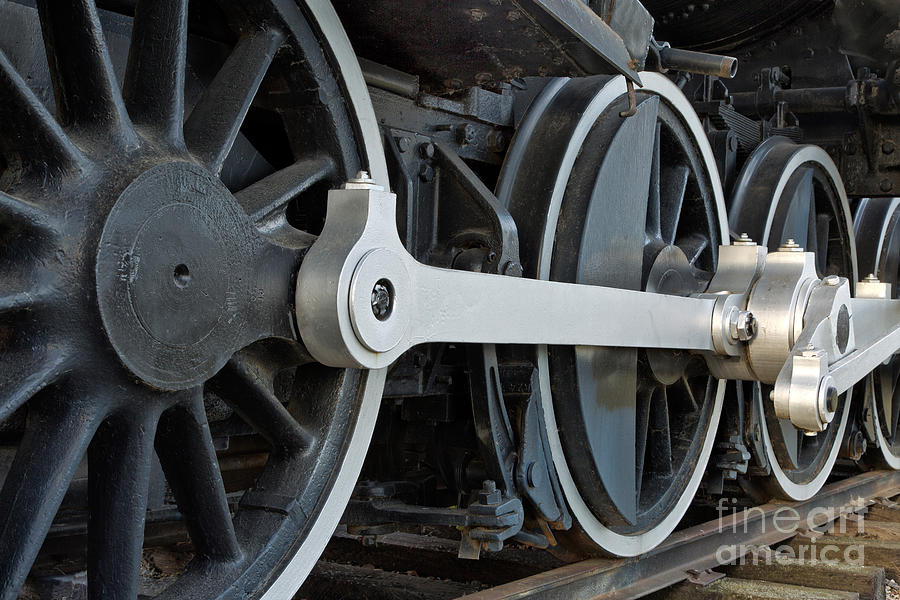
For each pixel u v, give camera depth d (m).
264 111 1.79
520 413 2.21
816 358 2.35
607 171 2.38
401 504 2.18
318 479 1.58
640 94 2.69
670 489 2.83
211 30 1.63
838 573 2.83
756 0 4.06
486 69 2.04
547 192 2.29
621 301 2.18
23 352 1.16
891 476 4.77
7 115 1.16
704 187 3.13
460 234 2.13
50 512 1.17
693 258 3.06
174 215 1.26
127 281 1.19
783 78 4.25
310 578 2.85
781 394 2.36
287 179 1.59
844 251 4.25
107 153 1.22
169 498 1.83
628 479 2.47
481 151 2.36
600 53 1.87
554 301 1.93
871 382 4.50
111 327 1.18
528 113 2.41
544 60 1.94
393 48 1.94
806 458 3.93
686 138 3.01
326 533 1.58
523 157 2.36
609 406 2.39
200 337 1.31
